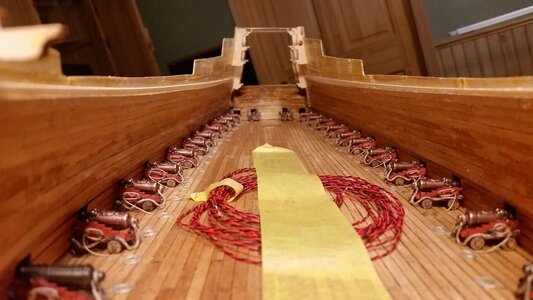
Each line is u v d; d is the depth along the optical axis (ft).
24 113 3.56
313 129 15.12
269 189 7.18
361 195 6.77
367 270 4.33
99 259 4.86
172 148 9.68
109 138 5.89
